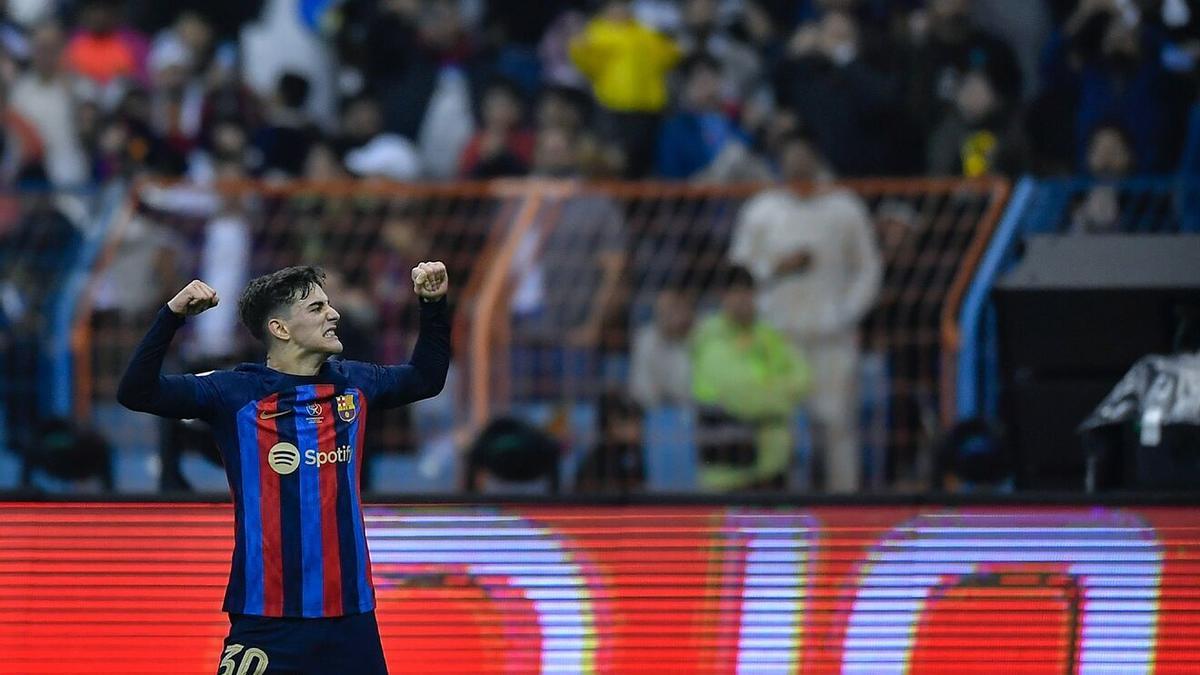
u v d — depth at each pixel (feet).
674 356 128.06
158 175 156.35
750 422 127.65
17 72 161.89
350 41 167.73
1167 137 144.15
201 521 81.30
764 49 168.96
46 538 81.25
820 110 150.30
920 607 81.61
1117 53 145.48
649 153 156.15
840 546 81.82
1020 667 81.25
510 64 169.58
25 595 81.05
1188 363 91.76
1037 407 100.37
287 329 69.51
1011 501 81.61
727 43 167.73
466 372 127.54
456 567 82.02
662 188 128.77
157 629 81.00
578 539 82.12
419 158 161.07
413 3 168.25
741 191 128.26
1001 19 169.37
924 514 81.97
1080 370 100.68
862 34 159.33
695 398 127.85
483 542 82.12
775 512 82.02
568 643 81.87
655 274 128.98
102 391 129.49
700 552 81.97
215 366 107.86
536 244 128.67
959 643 81.41
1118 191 125.08
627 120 156.56
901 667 81.41
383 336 128.57
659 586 81.97
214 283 130.41
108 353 129.59
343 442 69.51
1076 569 81.46
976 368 124.98
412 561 81.97
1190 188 124.26
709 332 128.26
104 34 175.52
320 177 145.69
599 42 157.79
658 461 127.44
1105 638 81.20
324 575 68.33
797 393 127.75
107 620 81.00
